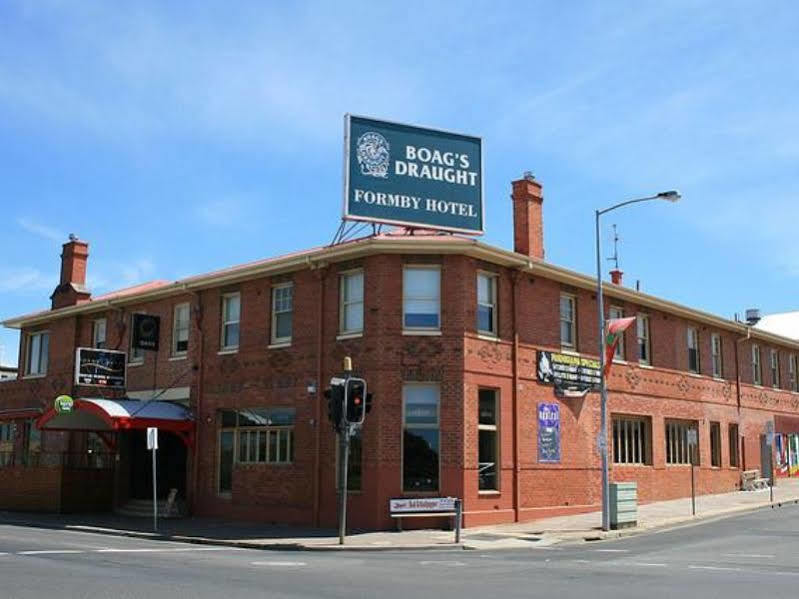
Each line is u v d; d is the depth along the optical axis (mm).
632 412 30484
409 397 23703
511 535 21656
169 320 30281
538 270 26375
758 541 20109
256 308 27312
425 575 13805
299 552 18953
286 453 25781
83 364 29469
